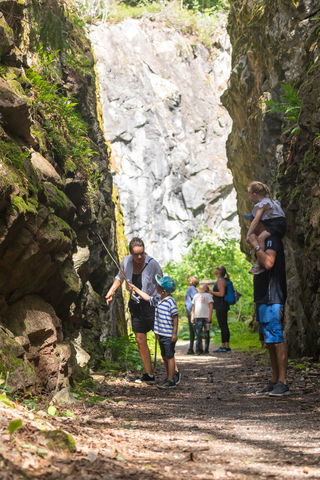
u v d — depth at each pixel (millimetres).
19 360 4551
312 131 8484
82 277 7164
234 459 3033
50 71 7559
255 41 11383
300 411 4852
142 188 27344
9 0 6047
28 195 4965
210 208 28266
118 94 27359
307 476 2652
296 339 9281
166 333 6914
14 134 5375
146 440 3510
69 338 6633
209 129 28578
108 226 9000
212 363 10125
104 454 2930
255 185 6156
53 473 2443
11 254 4688
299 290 9180
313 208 8062
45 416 3818
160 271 7254
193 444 3451
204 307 12500
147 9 29359
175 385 6891
